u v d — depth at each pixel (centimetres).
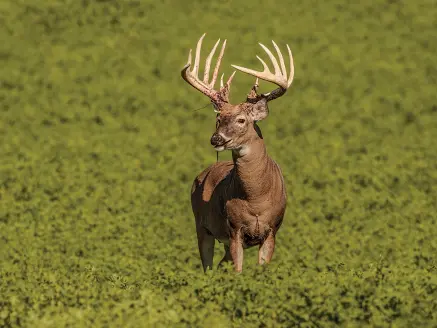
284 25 6725
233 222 2227
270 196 2197
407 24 6794
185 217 3278
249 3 7106
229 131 2128
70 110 5212
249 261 2408
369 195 3572
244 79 5678
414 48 6412
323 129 4944
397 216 3259
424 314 1841
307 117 5172
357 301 1873
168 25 6688
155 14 6850
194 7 7000
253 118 2169
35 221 3228
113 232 3088
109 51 6225
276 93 2188
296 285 1938
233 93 5428
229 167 2366
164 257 2752
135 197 3612
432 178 3909
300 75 5897
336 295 1881
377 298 1855
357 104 5422
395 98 5478
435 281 1983
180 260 2752
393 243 2909
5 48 6206
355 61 6131
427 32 6650
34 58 6084
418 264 2600
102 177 3966
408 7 7044
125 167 4138
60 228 3119
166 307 1814
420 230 3081
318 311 1831
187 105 5381
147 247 2866
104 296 1916
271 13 6950
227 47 6297
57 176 3903
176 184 3881
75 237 3016
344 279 1970
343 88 5719
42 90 5562
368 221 3222
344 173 3928
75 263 2630
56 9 6825
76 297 1928
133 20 6725
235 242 2233
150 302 1811
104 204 3488
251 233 2227
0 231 3042
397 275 2027
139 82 5756
